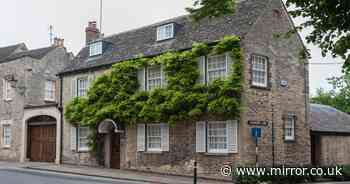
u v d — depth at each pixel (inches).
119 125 996.6
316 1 422.0
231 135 808.3
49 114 1157.7
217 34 866.8
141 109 932.6
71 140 1096.2
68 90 1126.4
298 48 939.3
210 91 825.5
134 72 971.3
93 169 971.3
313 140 1011.9
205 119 843.4
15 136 1237.7
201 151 842.8
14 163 1128.2
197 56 861.2
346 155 1068.5
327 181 860.0
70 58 1402.6
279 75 888.3
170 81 884.6
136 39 1060.5
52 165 1061.1
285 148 880.3
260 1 887.1
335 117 1150.3
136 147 964.0
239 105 800.9
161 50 938.1
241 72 804.6
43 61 1300.4
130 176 839.7
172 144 895.7
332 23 424.2
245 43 819.4
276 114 870.4
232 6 463.2
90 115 1034.7
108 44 1111.6
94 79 1062.4
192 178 829.2
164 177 836.6
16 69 1266.0
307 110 948.6
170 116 875.4
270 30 879.1
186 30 943.0
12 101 1259.2
